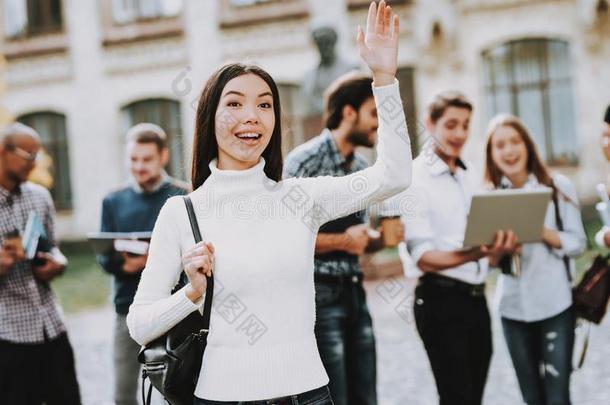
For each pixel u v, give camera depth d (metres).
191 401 2.94
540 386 5.18
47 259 5.15
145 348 2.96
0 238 5.15
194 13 21.83
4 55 23.34
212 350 2.86
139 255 5.30
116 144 22.89
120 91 22.73
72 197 23.39
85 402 7.51
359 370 4.86
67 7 22.95
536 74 19.67
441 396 4.93
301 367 2.84
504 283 5.18
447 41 19.84
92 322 12.21
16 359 5.04
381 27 2.95
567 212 5.18
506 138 5.25
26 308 5.09
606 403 6.52
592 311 5.04
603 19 18.94
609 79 19.02
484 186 5.43
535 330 5.16
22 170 5.18
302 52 21.02
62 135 23.41
